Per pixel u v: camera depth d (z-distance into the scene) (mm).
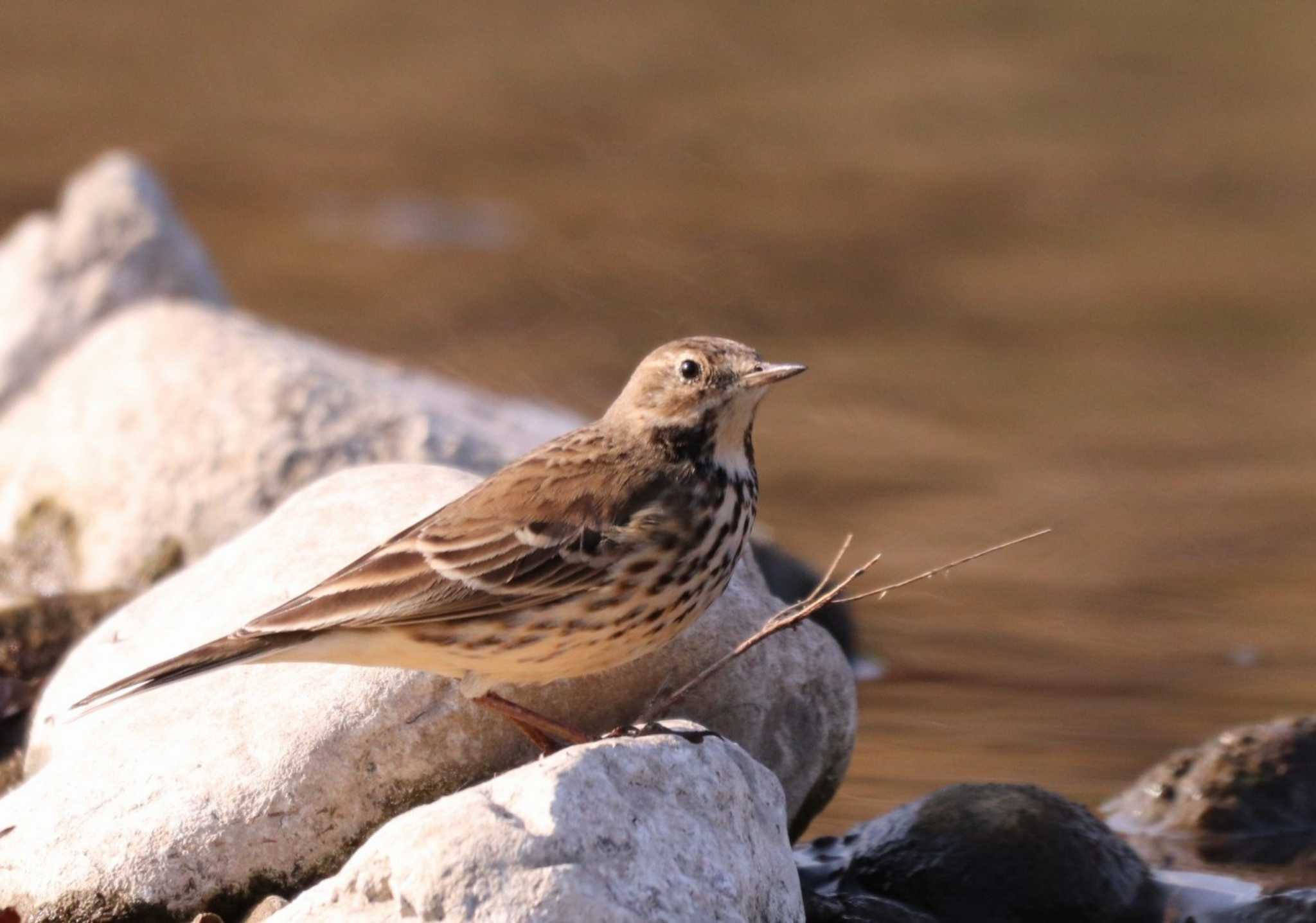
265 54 37562
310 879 8164
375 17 40312
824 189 30156
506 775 7203
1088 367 22094
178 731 8492
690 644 8797
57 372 14883
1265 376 22031
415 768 8320
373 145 32312
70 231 17438
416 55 37781
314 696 8445
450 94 35344
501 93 35344
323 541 9359
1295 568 15797
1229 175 30719
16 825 8312
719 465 8430
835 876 9383
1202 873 9609
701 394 8406
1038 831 9266
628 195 29734
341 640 7906
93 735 8672
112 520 13109
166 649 9055
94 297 16953
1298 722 10633
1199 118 33656
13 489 13617
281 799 8148
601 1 41344
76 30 38750
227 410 13320
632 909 6859
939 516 17234
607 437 8539
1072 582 15320
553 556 7980
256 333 14430
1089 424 20156
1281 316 24188
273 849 8117
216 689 8656
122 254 17266
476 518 8102
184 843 8047
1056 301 24719
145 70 36344
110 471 13266
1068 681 12930
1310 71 35750
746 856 7500
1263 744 10492
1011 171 30969
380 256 26656
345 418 13297
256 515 12867
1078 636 13992
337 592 7930
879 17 40031
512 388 21141
